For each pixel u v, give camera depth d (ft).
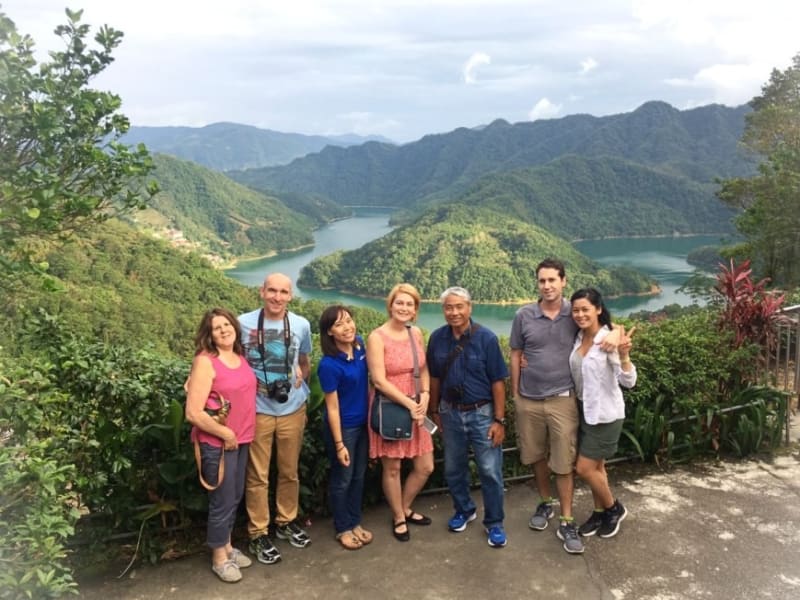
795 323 15.47
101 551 9.15
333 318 8.98
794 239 50.90
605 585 8.69
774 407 13.39
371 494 11.20
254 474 9.27
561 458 9.60
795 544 9.59
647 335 13.24
